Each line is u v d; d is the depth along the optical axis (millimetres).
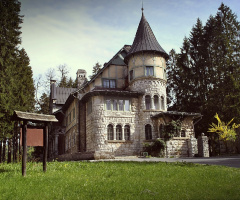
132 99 29953
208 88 38938
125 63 33344
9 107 24016
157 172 11547
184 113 28688
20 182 9516
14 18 25766
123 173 11422
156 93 30156
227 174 11031
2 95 23344
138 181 9586
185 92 40844
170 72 45688
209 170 12172
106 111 28641
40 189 8492
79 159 23312
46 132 12398
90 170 12492
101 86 31734
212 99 35875
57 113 43875
